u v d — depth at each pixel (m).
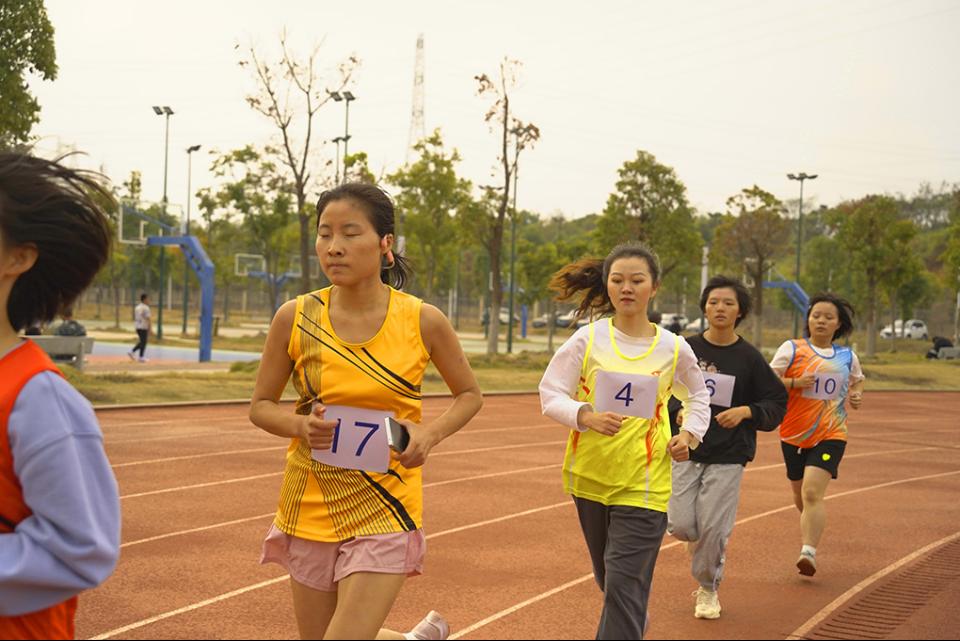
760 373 5.84
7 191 2.21
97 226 2.33
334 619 3.24
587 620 5.52
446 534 7.70
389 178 42.94
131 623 5.24
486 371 27.50
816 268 61.88
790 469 7.18
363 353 3.34
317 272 50.62
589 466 4.57
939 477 11.97
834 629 5.46
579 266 5.35
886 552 7.56
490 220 33.16
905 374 33.31
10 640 2.12
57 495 2.09
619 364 4.66
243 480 9.82
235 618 5.37
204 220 46.44
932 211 120.88
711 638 5.27
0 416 2.09
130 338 39.97
